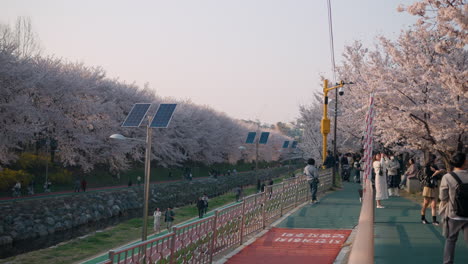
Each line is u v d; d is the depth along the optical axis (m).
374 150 29.23
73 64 48.53
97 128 45.25
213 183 61.12
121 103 52.28
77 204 33.44
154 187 47.19
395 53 15.93
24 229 26.66
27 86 34.03
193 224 6.95
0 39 32.88
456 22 10.20
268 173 86.38
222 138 79.50
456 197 5.07
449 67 12.65
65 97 39.31
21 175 35.06
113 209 37.38
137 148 52.81
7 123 32.44
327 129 23.28
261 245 9.21
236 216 9.41
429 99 15.50
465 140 15.95
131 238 26.23
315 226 11.19
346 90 29.27
